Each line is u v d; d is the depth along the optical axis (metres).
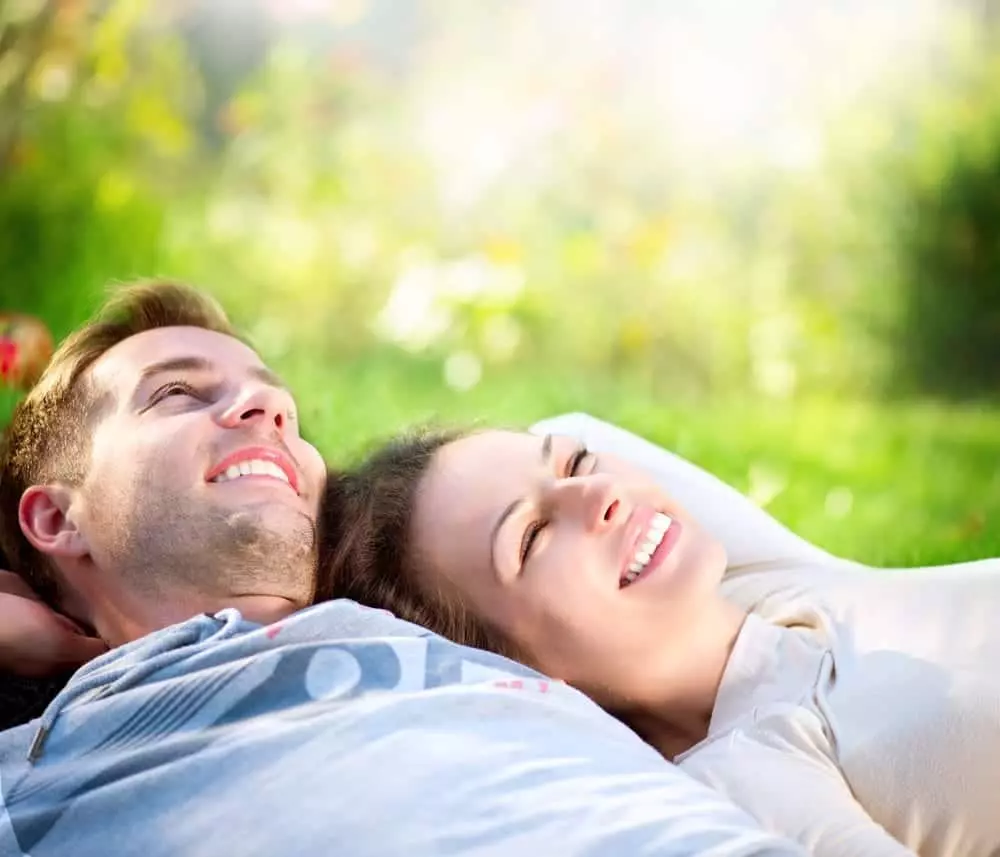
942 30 4.72
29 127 4.51
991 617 1.46
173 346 1.63
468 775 1.04
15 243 4.37
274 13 4.99
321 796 1.04
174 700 1.18
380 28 5.03
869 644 1.50
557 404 3.85
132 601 1.49
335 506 1.73
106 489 1.50
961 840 1.35
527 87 4.98
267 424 1.56
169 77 4.82
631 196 4.95
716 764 1.39
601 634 1.50
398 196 4.99
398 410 3.63
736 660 1.51
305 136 5.00
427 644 1.22
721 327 4.81
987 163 4.64
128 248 4.52
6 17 4.48
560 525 1.54
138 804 1.09
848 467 3.60
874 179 4.73
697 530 1.59
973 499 3.27
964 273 4.68
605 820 1.00
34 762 1.19
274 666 1.17
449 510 1.61
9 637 1.47
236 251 4.79
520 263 4.90
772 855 0.97
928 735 1.36
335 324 4.81
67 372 1.63
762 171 4.84
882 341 4.70
